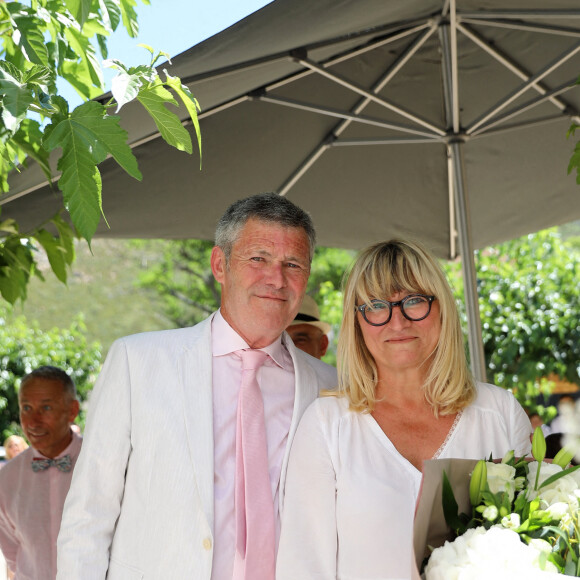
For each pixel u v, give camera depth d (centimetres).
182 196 405
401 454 223
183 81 286
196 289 2384
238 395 241
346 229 466
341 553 213
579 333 936
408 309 225
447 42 354
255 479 227
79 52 243
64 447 391
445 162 427
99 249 2481
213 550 221
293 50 310
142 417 234
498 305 966
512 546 159
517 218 459
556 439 256
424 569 174
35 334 1391
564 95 378
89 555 226
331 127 402
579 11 302
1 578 311
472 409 230
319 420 229
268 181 422
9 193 318
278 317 242
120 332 2422
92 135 192
